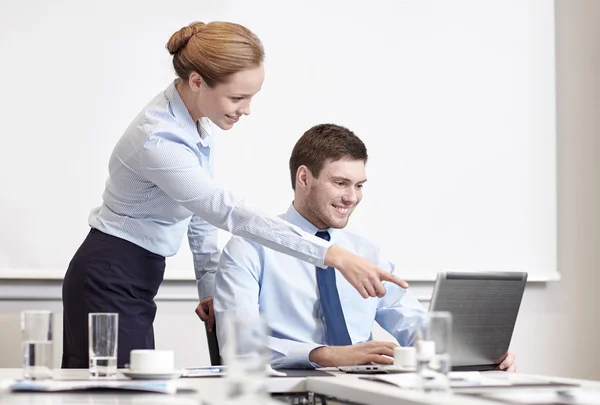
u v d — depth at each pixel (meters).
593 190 4.29
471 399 1.49
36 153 3.54
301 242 2.26
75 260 2.57
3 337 3.46
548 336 4.19
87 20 3.61
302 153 2.72
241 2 3.81
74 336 2.53
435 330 1.60
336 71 3.92
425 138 4.04
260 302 2.66
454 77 4.09
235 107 2.44
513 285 2.17
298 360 2.40
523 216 4.16
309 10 3.90
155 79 3.69
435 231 4.03
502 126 4.15
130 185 2.50
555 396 1.59
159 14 3.70
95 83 3.62
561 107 4.28
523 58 4.20
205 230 2.93
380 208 3.96
